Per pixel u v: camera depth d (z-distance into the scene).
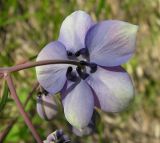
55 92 0.14
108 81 0.14
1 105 0.15
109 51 0.14
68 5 0.34
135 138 0.38
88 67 0.14
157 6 0.42
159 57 0.41
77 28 0.15
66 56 0.14
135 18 0.41
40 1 0.37
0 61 0.31
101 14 0.38
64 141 0.16
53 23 0.35
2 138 0.18
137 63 0.40
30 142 0.30
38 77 0.14
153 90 0.40
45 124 0.31
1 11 0.34
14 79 0.32
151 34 0.41
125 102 0.14
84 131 0.16
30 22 0.37
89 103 0.14
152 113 0.39
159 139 0.39
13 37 0.36
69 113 0.14
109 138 0.37
